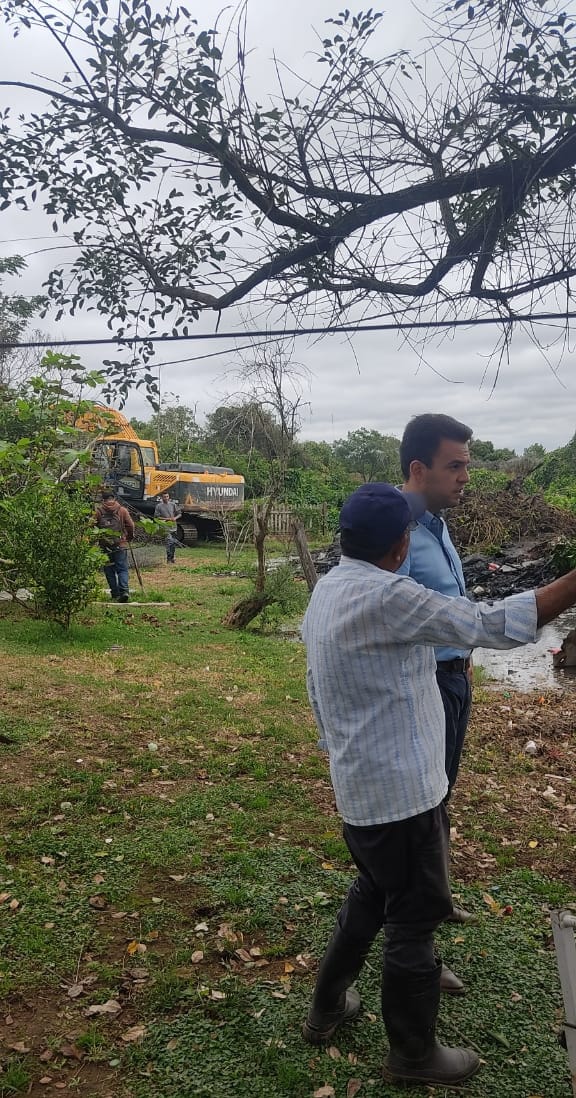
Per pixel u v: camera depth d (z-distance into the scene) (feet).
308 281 11.71
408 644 7.88
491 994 10.30
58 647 32.37
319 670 8.20
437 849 8.17
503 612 7.17
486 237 10.80
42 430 36.22
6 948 11.20
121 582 45.85
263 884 13.00
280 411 45.65
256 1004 10.07
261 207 11.63
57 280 12.89
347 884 13.03
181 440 110.42
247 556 79.10
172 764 18.69
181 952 11.12
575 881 13.56
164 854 13.97
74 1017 9.87
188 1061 9.10
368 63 10.74
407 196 11.18
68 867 13.50
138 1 10.59
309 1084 8.73
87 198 12.56
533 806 17.15
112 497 45.70
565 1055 9.20
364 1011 9.99
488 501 76.79
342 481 121.90
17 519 34.35
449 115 10.69
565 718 24.61
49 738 20.13
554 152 10.19
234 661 31.68
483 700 26.86
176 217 12.31
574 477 138.82
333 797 17.12
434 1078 8.62
